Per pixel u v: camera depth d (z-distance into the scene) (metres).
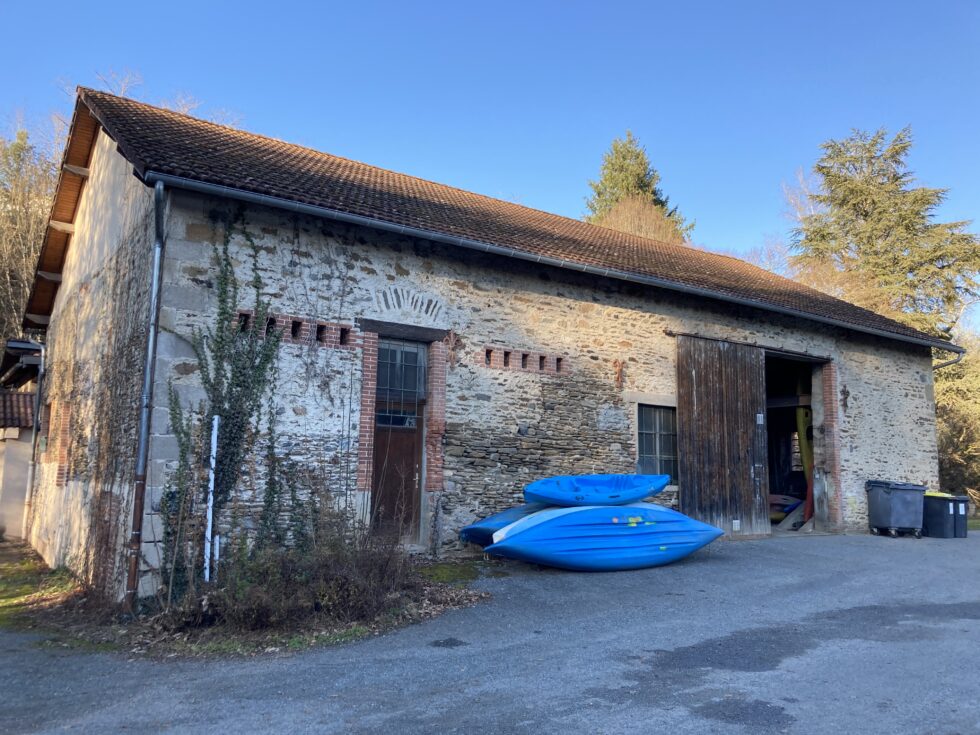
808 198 32.44
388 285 9.15
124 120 9.01
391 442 9.20
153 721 4.27
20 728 4.20
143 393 7.32
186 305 7.61
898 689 4.70
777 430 17.58
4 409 15.32
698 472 12.05
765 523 12.91
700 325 12.54
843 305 16.77
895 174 30.78
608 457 10.98
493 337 10.05
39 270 14.35
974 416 23.25
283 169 9.66
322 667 5.31
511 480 9.96
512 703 4.48
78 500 10.18
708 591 8.06
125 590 7.06
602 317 11.29
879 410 15.35
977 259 27.25
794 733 3.94
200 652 5.73
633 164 40.03
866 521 14.58
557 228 14.07
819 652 5.61
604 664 5.31
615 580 8.56
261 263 8.17
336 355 8.58
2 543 14.51
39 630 6.87
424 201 11.40
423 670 5.21
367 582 6.85
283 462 8.00
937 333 27.23
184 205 7.77
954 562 10.51
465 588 7.91
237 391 7.81
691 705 4.40
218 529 7.48
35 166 23.41
